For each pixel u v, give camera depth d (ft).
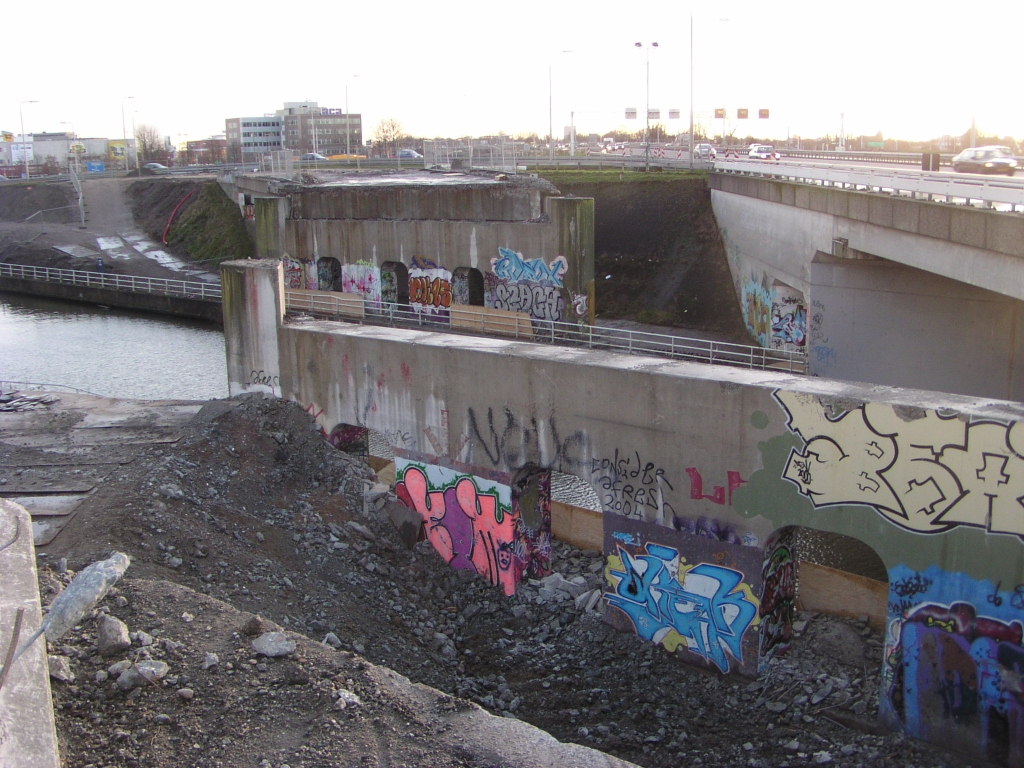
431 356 85.20
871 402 61.16
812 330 124.77
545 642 76.69
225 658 46.83
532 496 84.17
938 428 58.80
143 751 40.09
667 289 179.01
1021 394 111.34
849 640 70.74
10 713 36.50
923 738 62.28
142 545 68.33
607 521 76.33
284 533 80.18
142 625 49.98
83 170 456.86
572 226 117.91
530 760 39.17
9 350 181.78
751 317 159.33
